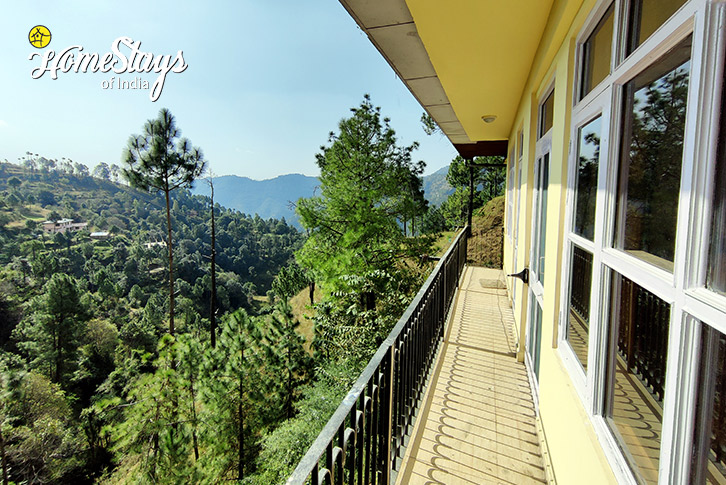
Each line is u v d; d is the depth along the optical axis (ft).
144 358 42.47
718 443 2.24
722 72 2.10
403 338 6.72
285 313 47.39
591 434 4.34
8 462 46.85
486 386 9.84
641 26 3.58
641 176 3.46
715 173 2.16
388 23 7.78
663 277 2.75
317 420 26.30
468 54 9.50
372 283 32.89
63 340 98.07
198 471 36.65
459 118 17.52
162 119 55.36
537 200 10.32
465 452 7.34
